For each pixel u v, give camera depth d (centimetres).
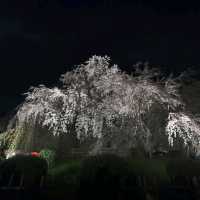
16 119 919
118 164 550
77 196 545
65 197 562
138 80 914
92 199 534
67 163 799
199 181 571
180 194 553
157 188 564
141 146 880
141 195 535
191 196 549
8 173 584
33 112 845
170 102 880
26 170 583
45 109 853
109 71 895
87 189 540
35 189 566
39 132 886
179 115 849
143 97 852
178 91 965
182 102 923
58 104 873
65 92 880
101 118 847
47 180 593
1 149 943
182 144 880
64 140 905
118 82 870
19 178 579
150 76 952
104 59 916
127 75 907
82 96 856
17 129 903
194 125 847
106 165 545
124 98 852
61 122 841
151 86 868
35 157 607
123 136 863
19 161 592
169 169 598
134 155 869
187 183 572
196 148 845
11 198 552
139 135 866
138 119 853
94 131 838
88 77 904
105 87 871
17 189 557
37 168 591
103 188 534
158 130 881
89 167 550
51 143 895
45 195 564
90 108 860
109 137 870
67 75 924
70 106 848
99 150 848
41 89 875
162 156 878
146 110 875
